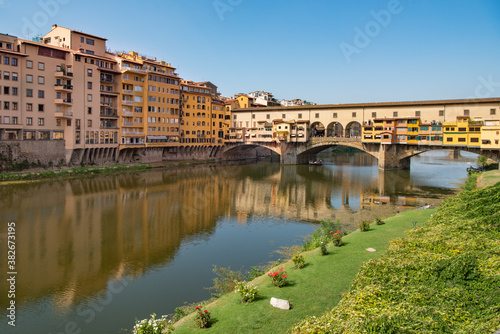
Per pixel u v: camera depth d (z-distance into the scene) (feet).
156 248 110.83
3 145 206.69
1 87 204.54
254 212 160.56
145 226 133.90
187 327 52.44
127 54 308.60
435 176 263.90
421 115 277.44
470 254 46.03
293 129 353.92
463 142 252.01
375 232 97.55
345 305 41.27
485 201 86.53
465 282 41.73
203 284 86.12
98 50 271.49
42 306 76.38
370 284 46.47
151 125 306.55
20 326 68.85
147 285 85.66
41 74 224.94
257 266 95.71
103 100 271.08
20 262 98.53
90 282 87.45
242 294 59.00
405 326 32.94
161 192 199.82
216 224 139.33
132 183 222.28
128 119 290.56
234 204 176.65
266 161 410.11
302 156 372.58
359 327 33.99
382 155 292.81
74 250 107.96
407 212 129.59
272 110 374.02
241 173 291.17
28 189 186.80
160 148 324.80
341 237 94.84
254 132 382.42
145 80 297.94
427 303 38.93
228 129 403.54
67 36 252.42
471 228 66.85
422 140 272.92
